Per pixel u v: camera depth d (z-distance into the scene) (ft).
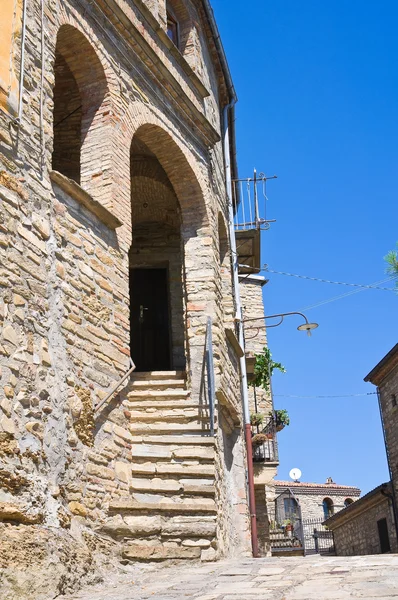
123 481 30.30
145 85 38.81
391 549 80.64
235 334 48.91
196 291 41.47
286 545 81.00
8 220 25.21
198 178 43.04
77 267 29.40
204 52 50.47
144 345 51.08
